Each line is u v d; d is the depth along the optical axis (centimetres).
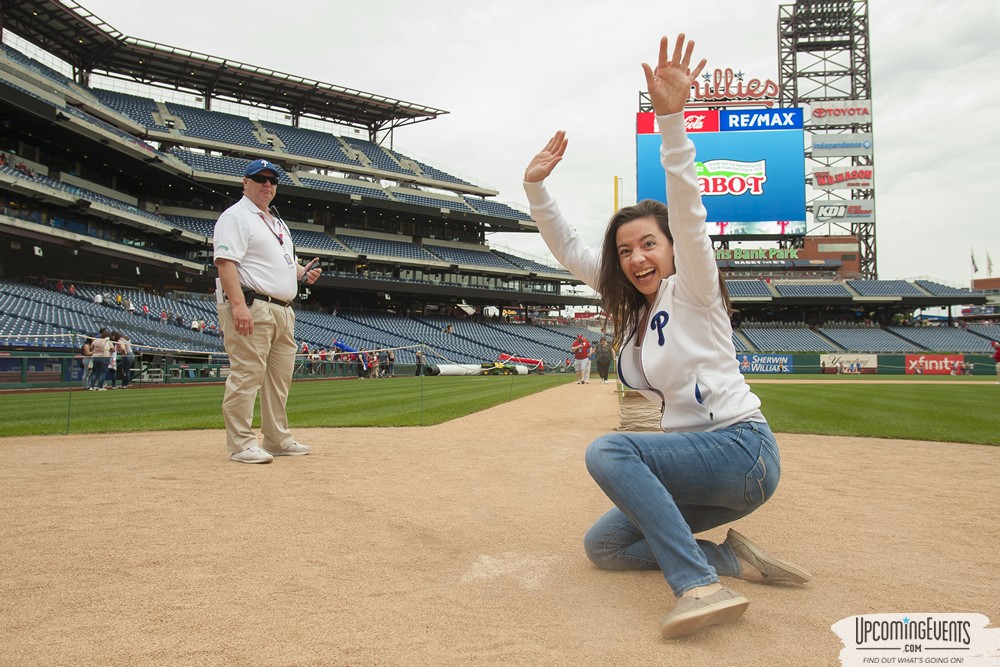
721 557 204
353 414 854
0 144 2538
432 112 4578
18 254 2552
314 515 287
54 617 170
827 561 231
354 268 4066
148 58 3603
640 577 210
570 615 176
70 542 238
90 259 2773
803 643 159
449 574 211
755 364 3653
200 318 2898
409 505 312
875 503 334
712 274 187
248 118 4262
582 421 777
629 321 212
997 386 1955
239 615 173
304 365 2342
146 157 2983
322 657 148
